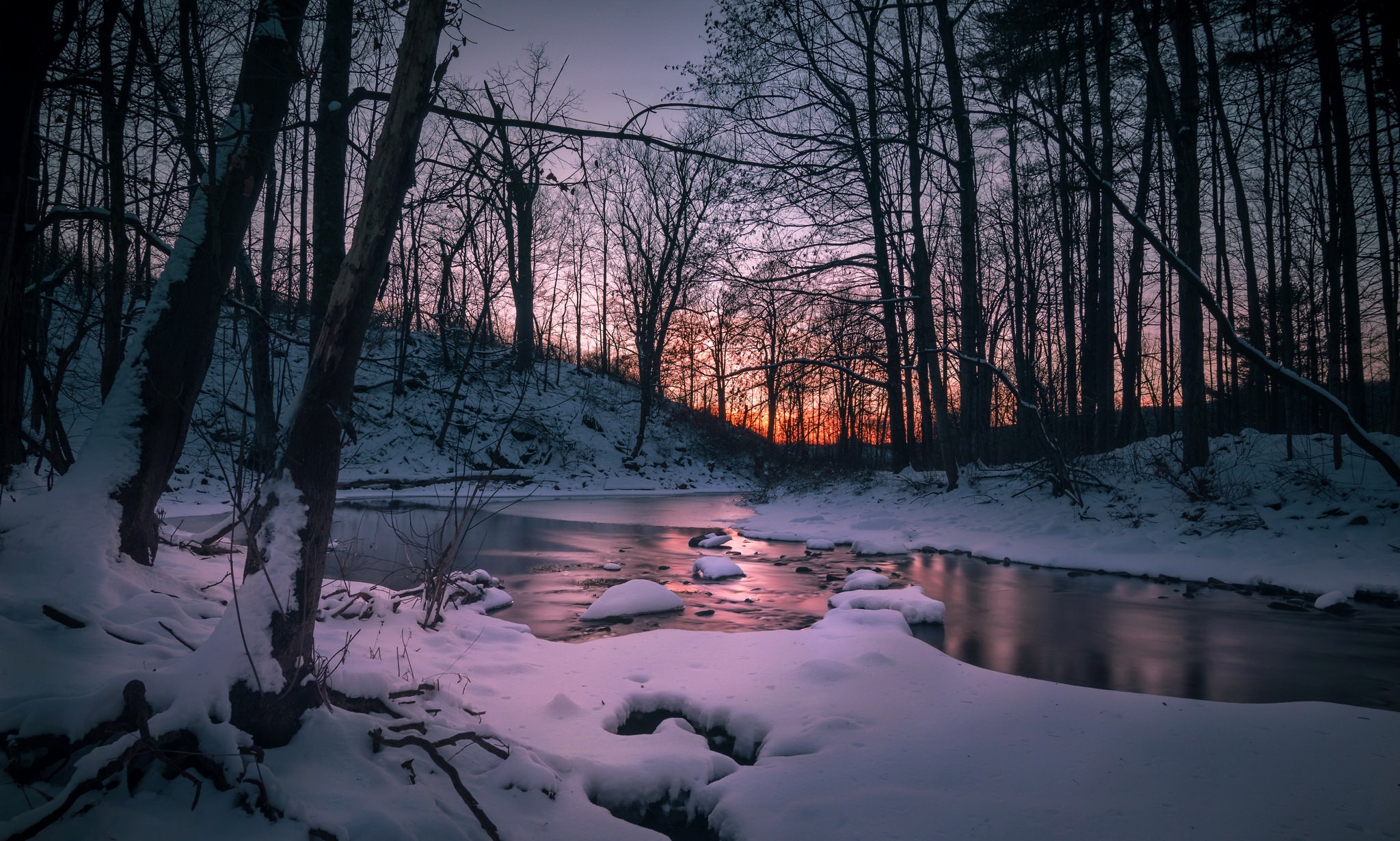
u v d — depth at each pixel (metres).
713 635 6.28
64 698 2.76
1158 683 5.52
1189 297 13.45
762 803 3.34
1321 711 4.54
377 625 5.68
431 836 2.67
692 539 13.80
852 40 16.27
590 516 18.88
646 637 6.23
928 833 3.04
